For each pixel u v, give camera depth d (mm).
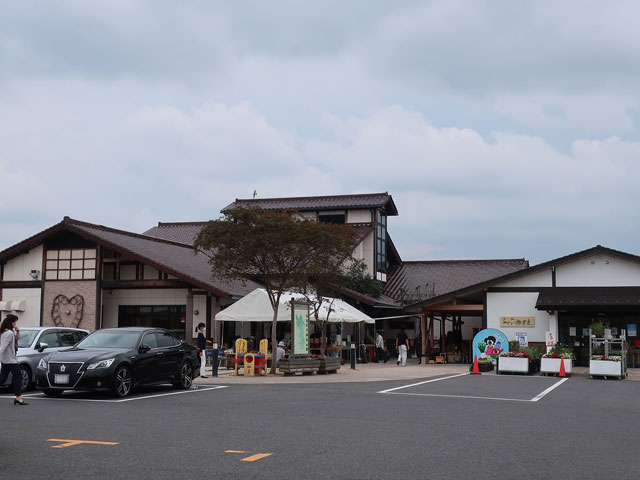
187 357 18297
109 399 15250
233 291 32344
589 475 7590
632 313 29891
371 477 7336
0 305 33781
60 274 33656
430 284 45656
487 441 9820
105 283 33219
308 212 44500
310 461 8164
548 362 25672
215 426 10984
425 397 16203
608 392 18750
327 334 37688
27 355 17328
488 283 31266
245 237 23312
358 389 18344
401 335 33312
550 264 30438
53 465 7777
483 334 29031
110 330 17359
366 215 43625
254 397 15875
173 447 9000
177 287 32688
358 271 39188
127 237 36000
